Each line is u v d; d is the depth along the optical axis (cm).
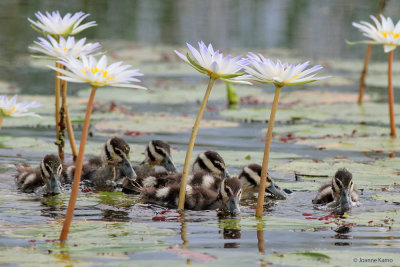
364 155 1596
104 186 1361
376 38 1543
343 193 1139
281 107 2270
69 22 1274
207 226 981
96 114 2062
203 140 1744
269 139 1000
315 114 2114
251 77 953
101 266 744
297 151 1612
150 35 3559
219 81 2895
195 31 3641
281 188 1277
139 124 1911
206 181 1293
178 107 2258
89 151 1570
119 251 812
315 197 1236
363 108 2234
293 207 1159
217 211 1112
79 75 763
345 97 2472
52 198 1189
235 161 1473
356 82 2803
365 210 1112
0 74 2672
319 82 2789
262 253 822
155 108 2217
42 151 1566
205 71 948
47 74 2734
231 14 4150
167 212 1092
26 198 1184
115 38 3506
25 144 1620
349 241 895
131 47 3375
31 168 1359
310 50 3288
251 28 3722
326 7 4284
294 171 1398
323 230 962
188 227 972
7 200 1161
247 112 2155
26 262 754
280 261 770
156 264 759
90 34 3544
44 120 1900
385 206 1141
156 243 857
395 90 2669
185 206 1142
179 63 3198
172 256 796
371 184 1277
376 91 2627
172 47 3300
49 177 1247
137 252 811
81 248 819
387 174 1367
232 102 2389
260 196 1043
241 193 1191
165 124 1916
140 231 926
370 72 3006
